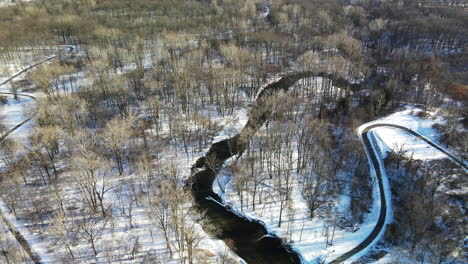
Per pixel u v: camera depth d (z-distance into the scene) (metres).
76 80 138.50
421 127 116.69
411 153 102.88
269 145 99.00
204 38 179.25
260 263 73.00
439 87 135.12
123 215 81.88
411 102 132.38
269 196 90.62
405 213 81.81
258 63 151.00
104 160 93.00
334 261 72.06
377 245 76.19
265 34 171.62
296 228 81.12
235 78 129.12
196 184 95.81
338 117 121.38
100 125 112.62
